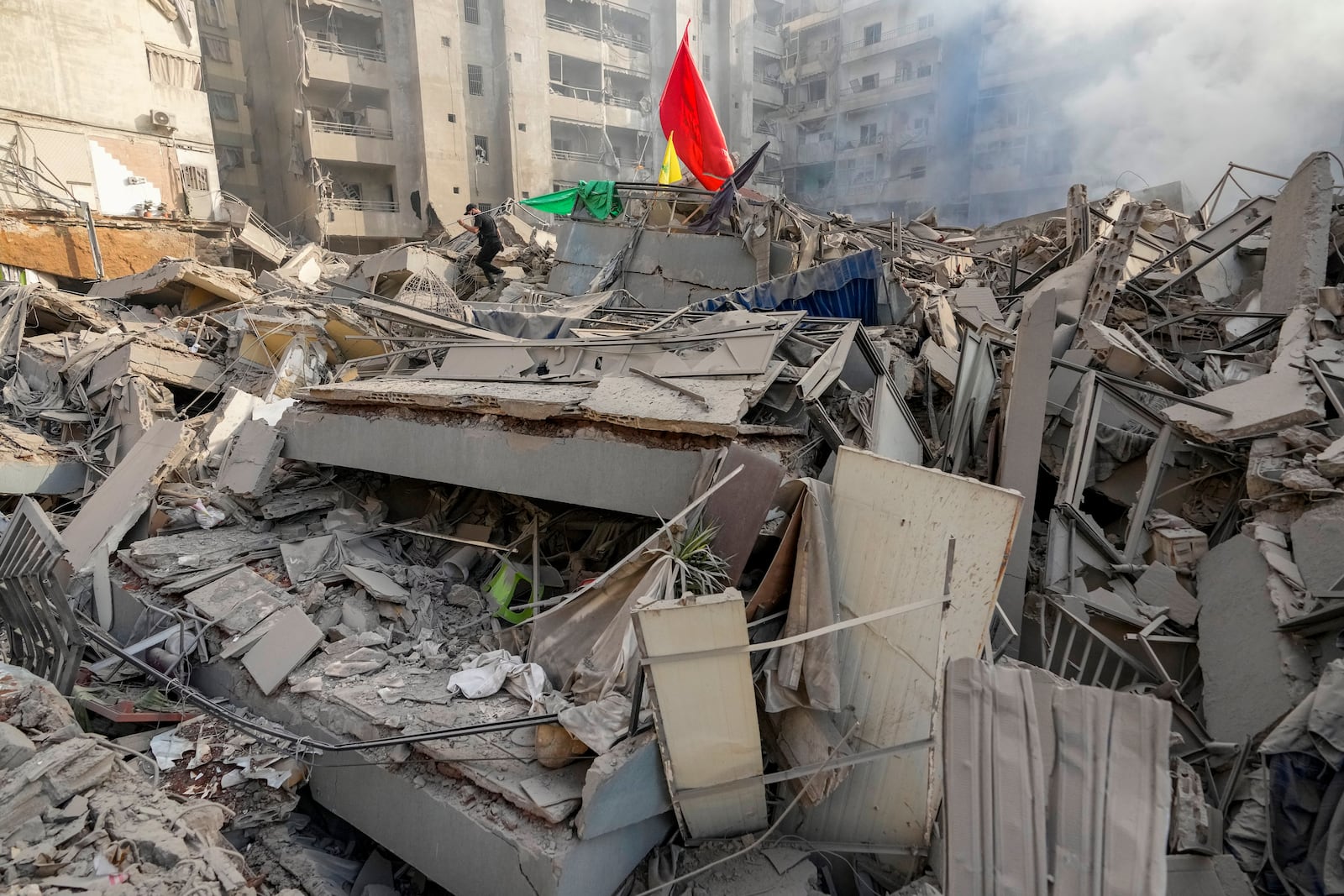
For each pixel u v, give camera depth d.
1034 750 3.02
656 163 39.12
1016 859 2.96
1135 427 7.24
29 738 4.12
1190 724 5.02
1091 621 5.82
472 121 32.94
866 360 7.49
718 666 3.97
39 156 19.84
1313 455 5.65
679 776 4.16
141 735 5.25
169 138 22.78
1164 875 2.79
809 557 4.49
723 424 5.36
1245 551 5.50
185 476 8.24
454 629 6.14
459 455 6.62
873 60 41.84
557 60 35.78
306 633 5.57
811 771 4.11
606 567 6.62
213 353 13.38
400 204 31.58
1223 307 10.70
